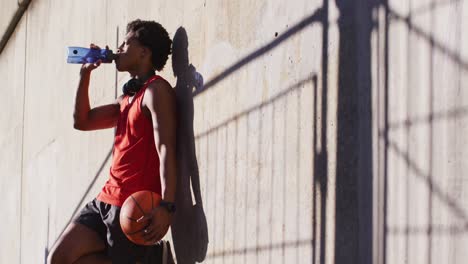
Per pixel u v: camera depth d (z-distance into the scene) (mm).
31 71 11680
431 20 2846
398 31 3045
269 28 4047
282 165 3850
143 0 6109
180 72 5164
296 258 3689
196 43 4926
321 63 3564
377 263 3102
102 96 7180
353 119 3312
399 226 2982
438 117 2793
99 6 7609
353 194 3287
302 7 3750
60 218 8789
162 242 5195
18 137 12453
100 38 7492
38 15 11352
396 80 3041
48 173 9703
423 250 2840
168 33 5434
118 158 4816
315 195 3559
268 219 3961
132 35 4969
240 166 4273
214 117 4609
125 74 6477
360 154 3252
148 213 4410
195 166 4832
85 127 5344
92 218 4820
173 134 4660
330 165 3455
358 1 3318
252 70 4195
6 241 13000
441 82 2783
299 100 3725
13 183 12648
